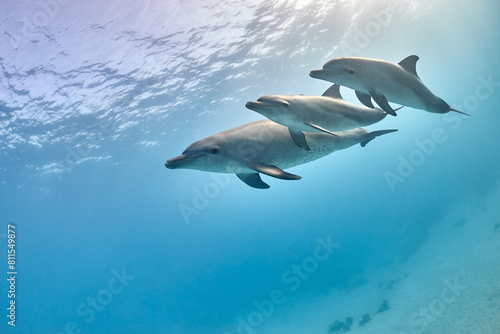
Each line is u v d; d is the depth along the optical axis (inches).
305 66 863.1
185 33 621.9
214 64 721.6
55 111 735.7
